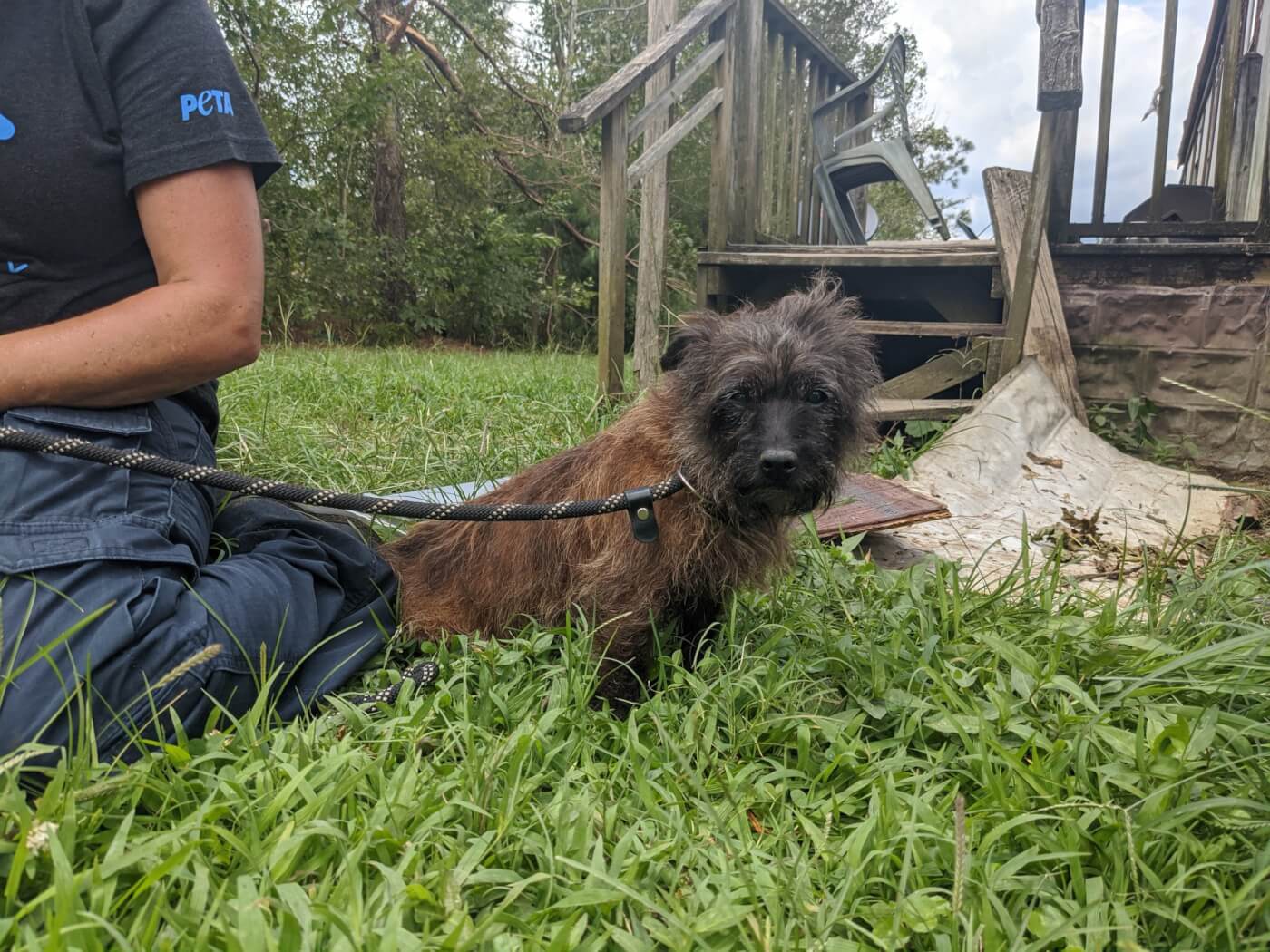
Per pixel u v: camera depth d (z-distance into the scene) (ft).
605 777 2.41
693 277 20.99
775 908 1.82
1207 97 15.71
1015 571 3.48
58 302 2.52
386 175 19.06
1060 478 5.69
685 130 7.57
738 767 2.49
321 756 2.23
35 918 1.68
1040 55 6.14
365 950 1.62
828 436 3.12
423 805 2.07
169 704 2.31
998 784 2.16
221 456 4.77
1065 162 7.09
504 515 2.82
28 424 2.40
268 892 1.77
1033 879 1.95
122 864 1.71
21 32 2.33
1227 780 2.22
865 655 2.98
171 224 2.45
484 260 19.77
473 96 20.39
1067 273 7.24
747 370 2.99
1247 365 6.53
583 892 1.80
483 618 3.33
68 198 2.40
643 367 7.57
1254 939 1.70
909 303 9.14
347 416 6.24
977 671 2.81
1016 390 6.31
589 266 23.09
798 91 9.64
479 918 1.84
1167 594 3.73
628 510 2.91
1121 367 6.94
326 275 16.74
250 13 14.73
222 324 2.48
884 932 1.80
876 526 4.47
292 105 16.97
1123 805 2.21
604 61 21.35
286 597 2.69
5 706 2.09
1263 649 2.56
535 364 13.42
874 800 2.18
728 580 3.15
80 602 2.24
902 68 9.23
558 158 19.93
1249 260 6.69
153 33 2.43
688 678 2.81
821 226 10.79
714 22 7.83
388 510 2.74
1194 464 6.67
